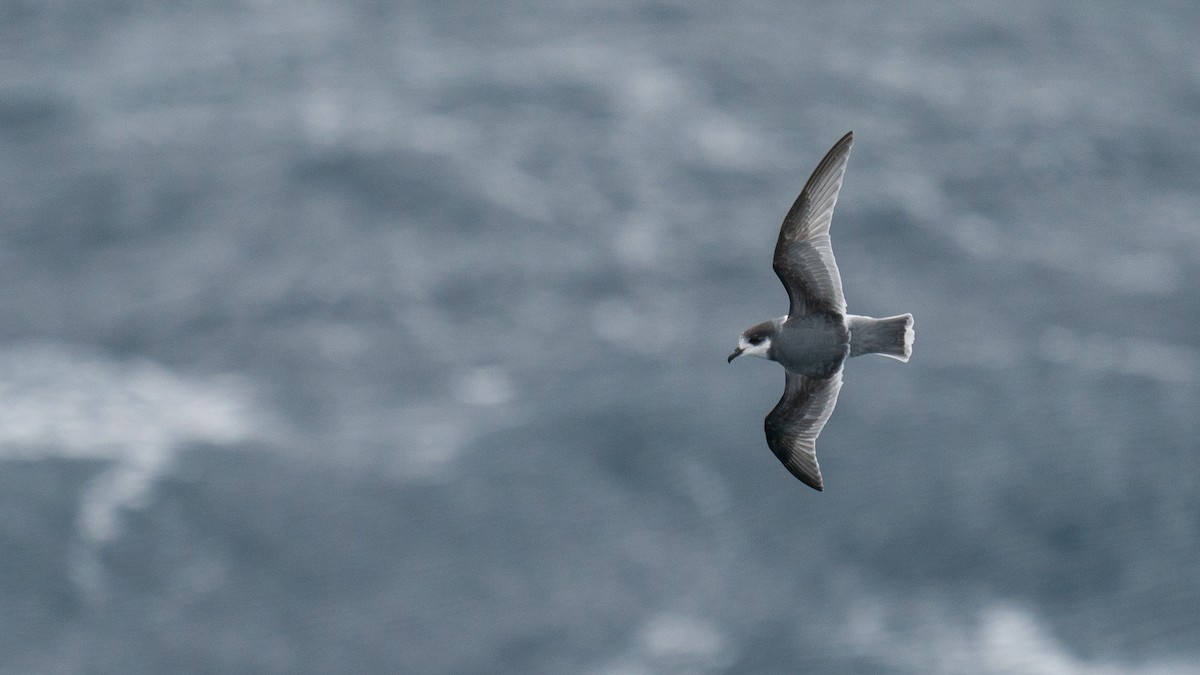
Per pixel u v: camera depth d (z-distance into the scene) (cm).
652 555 3794
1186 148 6981
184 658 3466
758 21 8631
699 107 7469
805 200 1625
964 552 3753
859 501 3938
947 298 5350
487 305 5406
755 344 1638
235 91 7644
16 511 3878
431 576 3722
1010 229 6031
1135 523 3819
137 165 6700
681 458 4147
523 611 3609
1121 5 8869
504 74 7856
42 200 6378
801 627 3556
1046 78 7838
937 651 3462
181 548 3803
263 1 8981
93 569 3712
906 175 6556
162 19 8650
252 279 5644
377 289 5541
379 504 3984
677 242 5975
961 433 4206
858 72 7906
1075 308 5200
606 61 8006
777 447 1697
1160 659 3400
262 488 4047
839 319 1620
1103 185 6569
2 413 4450
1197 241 5934
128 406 4553
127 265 5800
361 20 8706
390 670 3434
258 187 6475
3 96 7556
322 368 4878
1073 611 3569
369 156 6750
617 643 3525
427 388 4706
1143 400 4378
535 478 4094
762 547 3812
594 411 4416
